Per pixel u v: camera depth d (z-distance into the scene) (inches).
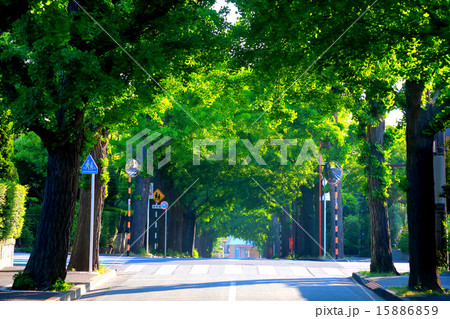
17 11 398.3
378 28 551.8
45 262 569.9
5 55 525.0
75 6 566.9
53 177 583.5
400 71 576.4
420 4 508.7
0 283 599.5
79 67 488.7
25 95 494.3
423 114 601.3
